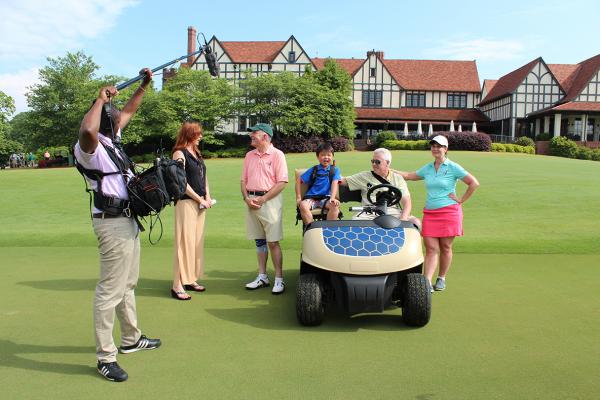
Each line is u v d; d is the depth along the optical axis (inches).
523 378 127.4
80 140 124.5
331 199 209.8
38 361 140.9
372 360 139.7
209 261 283.3
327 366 135.5
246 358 141.8
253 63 2025.1
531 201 524.7
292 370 133.0
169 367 135.7
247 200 217.5
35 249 317.4
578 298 202.8
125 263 135.2
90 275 243.4
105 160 132.8
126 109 153.3
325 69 1720.0
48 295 207.2
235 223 439.8
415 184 662.5
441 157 216.7
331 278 171.5
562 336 159.0
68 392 121.0
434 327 168.9
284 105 1560.0
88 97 1847.9
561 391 120.0
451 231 214.7
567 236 349.7
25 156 2202.3
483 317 179.2
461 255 292.0
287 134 1546.5
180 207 206.5
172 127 1477.6
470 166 892.6
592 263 269.4
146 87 155.1
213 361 139.6
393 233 178.5
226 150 1513.3
